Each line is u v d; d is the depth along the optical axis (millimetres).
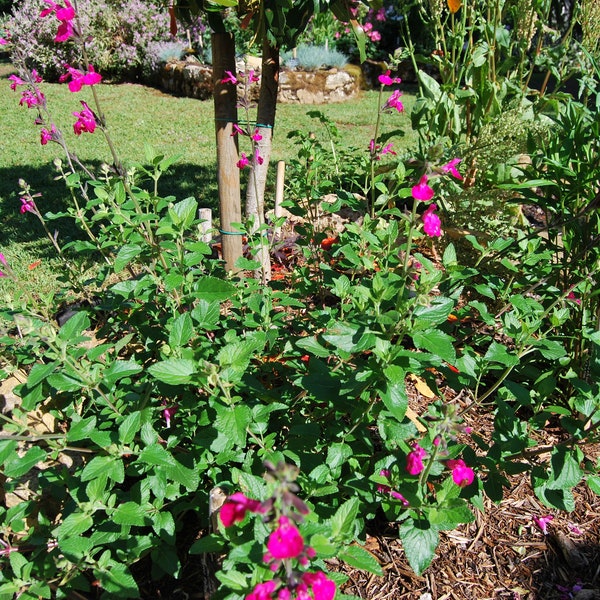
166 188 5734
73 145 7664
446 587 1947
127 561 1693
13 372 2316
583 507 2262
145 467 1743
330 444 1938
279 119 9234
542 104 4008
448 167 1654
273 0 2553
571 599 1914
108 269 2695
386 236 2244
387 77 2652
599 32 3543
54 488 1962
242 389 1961
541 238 2662
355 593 1916
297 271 2959
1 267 2396
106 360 2203
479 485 1875
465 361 1953
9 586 1608
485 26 3875
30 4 12539
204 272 2842
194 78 11156
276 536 1026
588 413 1786
